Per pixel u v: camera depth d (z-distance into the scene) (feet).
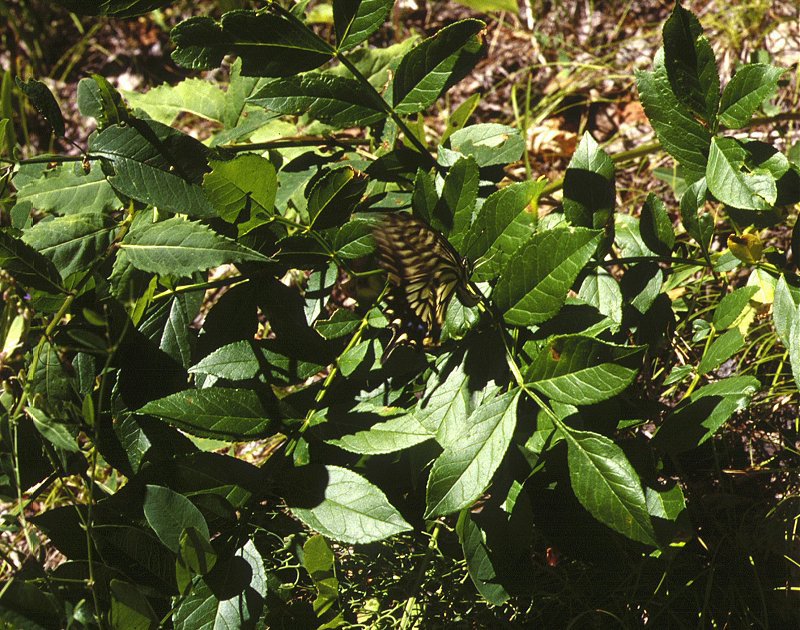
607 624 6.15
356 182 6.02
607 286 6.20
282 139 8.15
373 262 6.17
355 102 6.38
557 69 11.77
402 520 5.15
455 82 6.59
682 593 6.20
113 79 13.24
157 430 6.00
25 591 4.95
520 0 12.61
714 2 11.45
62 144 12.45
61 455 5.58
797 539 6.44
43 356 5.87
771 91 5.79
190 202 5.86
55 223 5.94
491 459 5.10
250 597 5.28
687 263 6.53
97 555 5.48
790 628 6.11
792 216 8.68
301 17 6.49
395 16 12.13
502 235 5.64
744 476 7.04
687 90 5.91
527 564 5.49
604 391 5.08
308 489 5.36
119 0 5.63
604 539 5.57
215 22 5.63
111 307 5.92
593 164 6.27
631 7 12.16
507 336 5.65
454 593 6.24
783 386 7.52
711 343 7.26
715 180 5.92
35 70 13.39
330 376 5.93
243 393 5.57
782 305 6.10
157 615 5.50
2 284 5.57
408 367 5.86
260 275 6.14
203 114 7.91
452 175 5.63
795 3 10.67
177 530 5.18
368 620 6.27
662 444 5.75
